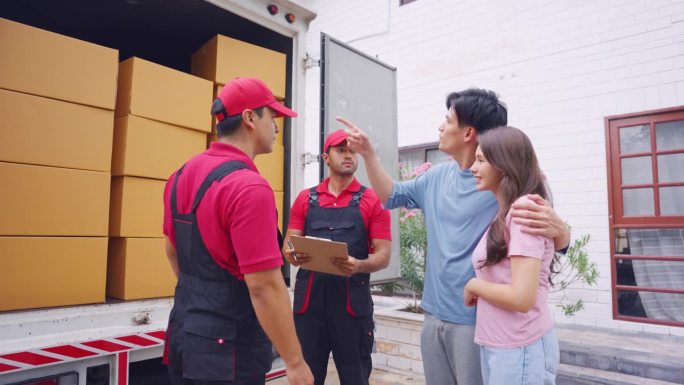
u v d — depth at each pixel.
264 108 1.43
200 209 1.25
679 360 3.21
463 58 5.27
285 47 2.88
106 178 1.99
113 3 2.60
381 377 3.40
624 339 3.80
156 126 2.20
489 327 1.27
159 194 2.20
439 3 5.51
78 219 1.88
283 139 2.76
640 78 4.18
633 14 4.23
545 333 1.25
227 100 1.38
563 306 4.28
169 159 2.24
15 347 1.59
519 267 1.19
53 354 1.64
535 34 4.77
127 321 1.93
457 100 1.62
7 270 1.67
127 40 3.05
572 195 4.47
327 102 2.57
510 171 1.30
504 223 1.26
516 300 1.16
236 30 2.93
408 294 5.04
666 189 4.11
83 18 2.76
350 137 1.87
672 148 4.10
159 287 2.16
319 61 2.69
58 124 1.85
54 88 1.84
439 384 1.58
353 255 2.16
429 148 5.51
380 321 3.69
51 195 1.81
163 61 3.28
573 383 3.27
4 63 1.71
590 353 3.45
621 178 4.28
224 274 1.25
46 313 1.72
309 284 2.12
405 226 3.88
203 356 1.19
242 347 1.26
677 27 4.03
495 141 1.33
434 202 1.71
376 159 1.89
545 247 1.25
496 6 5.05
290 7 2.71
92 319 1.83
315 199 2.31
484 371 1.29
